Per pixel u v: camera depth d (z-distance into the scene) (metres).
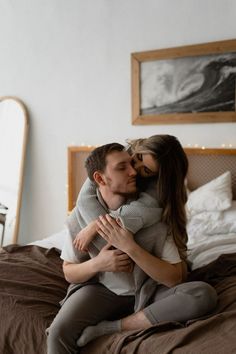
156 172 1.28
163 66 2.78
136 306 1.26
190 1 2.64
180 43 2.72
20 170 3.29
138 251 1.20
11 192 3.35
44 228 3.46
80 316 1.20
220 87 2.62
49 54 3.19
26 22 3.23
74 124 3.20
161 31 2.77
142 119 2.91
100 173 1.30
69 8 3.05
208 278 1.53
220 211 2.35
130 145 1.43
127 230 1.22
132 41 2.88
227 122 2.65
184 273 1.36
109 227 1.23
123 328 1.20
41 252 1.96
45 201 3.41
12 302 1.39
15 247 2.02
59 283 1.60
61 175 3.31
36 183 3.42
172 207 1.29
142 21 2.82
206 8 2.60
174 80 2.76
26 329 1.31
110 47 2.96
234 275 1.52
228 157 2.63
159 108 2.85
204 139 2.75
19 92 3.38
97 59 3.02
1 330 1.35
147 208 1.25
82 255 1.34
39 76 3.26
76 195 3.22
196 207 2.39
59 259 1.89
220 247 1.90
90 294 1.27
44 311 1.36
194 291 1.19
